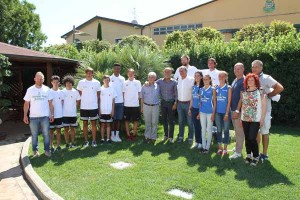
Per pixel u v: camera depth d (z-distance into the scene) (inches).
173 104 319.3
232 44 459.2
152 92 319.9
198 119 289.1
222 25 1109.1
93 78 346.6
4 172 251.3
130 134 360.2
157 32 1262.3
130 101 330.6
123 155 277.0
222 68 459.8
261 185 199.9
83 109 307.6
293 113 409.4
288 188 194.5
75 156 277.3
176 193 195.3
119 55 399.5
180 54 499.5
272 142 312.8
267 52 419.8
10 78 572.4
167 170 234.5
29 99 275.9
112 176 225.5
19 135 390.3
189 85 304.7
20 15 1112.2
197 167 239.0
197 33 872.9
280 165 236.2
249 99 230.1
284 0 1003.3
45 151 279.6
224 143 267.3
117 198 188.2
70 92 302.0
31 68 597.9
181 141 318.7
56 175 231.5
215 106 267.3
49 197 191.5
